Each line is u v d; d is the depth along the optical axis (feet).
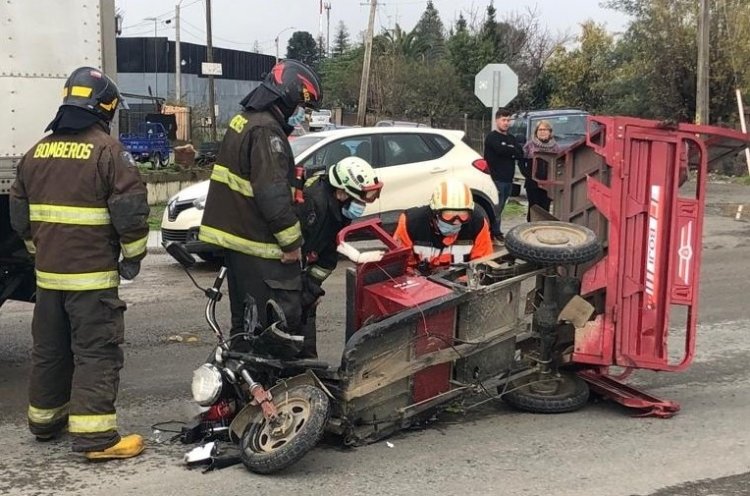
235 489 12.47
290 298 14.24
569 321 15.60
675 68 93.09
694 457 13.93
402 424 14.58
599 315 15.85
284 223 13.53
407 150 33.76
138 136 81.51
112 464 13.46
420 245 16.46
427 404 14.75
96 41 16.21
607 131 15.42
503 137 38.83
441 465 13.46
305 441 12.66
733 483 12.88
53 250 13.17
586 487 12.64
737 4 90.33
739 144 16.08
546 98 140.77
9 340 21.71
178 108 103.14
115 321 13.47
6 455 13.85
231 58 190.90
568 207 16.80
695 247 15.64
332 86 170.19
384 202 32.55
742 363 19.92
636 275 15.70
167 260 34.09
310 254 15.24
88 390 13.30
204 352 20.59
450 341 14.84
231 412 14.24
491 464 13.52
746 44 89.25
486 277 15.57
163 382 18.12
